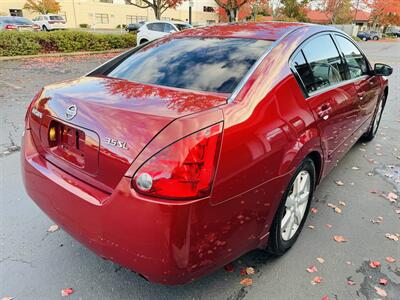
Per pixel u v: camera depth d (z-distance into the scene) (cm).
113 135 170
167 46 272
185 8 4775
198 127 161
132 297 213
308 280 229
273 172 199
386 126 593
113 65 275
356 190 357
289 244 253
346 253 258
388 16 5125
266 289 221
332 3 4241
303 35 262
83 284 222
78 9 4147
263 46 238
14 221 284
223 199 170
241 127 178
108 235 171
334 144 292
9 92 753
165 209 155
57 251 252
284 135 204
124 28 3916
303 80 240
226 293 217
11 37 1297
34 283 222
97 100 191
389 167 418
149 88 213
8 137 467
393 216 311
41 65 1170
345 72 325
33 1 3934
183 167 155
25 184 226
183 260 163
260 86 202
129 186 162
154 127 162
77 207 183
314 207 321
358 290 222
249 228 195
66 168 200
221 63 229
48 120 209
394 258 254
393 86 1021
